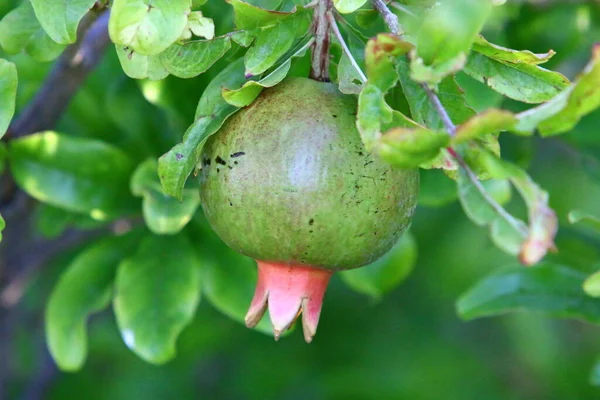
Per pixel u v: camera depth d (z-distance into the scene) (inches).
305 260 24.5
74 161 28.4
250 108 24.6
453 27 23.0
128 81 30.3
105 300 29.0
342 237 24.4
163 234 28.8
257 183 24.3
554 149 36.1
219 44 24.7
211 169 24.6
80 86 29.8
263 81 24.5
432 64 23.2
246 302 28.6
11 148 28.2
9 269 33.4
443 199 29.0
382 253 24.8
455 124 24.4
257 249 24.5
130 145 30.1
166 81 28.1
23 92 30.8
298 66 26.2
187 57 24.7
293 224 24.3
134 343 28.3
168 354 28.3
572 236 31.7
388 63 23.4
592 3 31.8
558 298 29.1
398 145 22.9
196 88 28.1
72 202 28.4
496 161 23.1
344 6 24.3
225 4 27.4
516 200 34.0
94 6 25.3
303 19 24.8
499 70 24.8
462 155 23.3
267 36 24.7
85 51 28.8
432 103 23.5
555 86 24.7
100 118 30.7
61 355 28.8
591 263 31.3
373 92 23.5
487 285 29.2
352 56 24.9
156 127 30.0
